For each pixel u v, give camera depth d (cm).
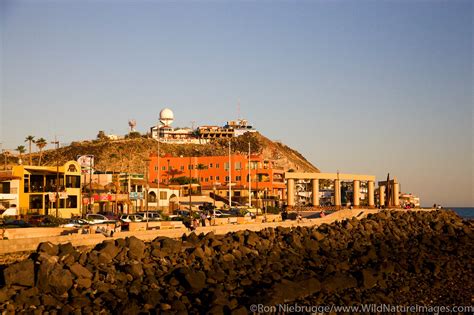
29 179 9206
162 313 3728
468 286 5188
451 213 10800
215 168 15488
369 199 13988
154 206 12038
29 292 4000
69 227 6619
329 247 7056
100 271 4609
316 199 13075
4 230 5634
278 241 6938
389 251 6881
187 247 5659
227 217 9456
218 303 3925
